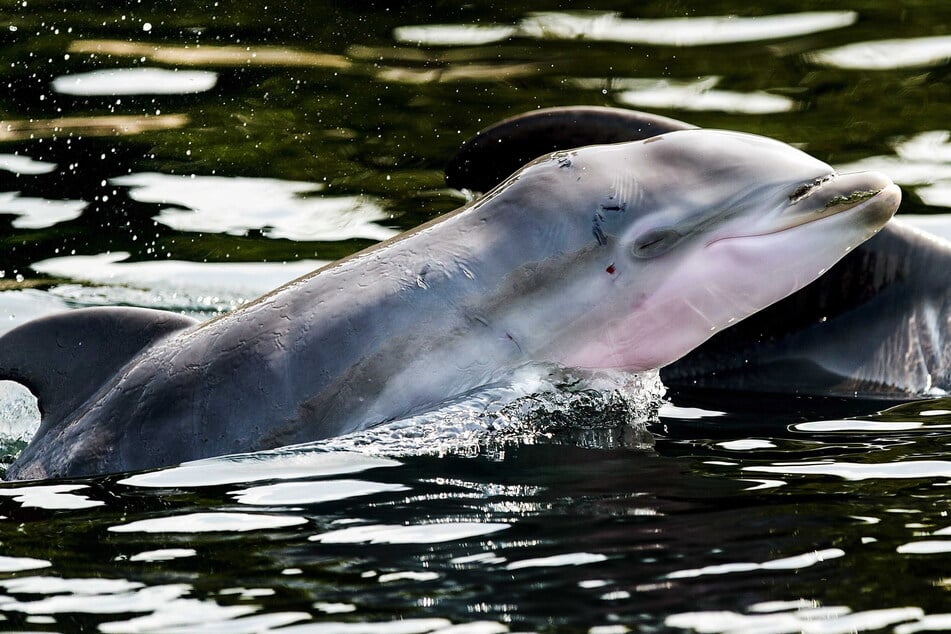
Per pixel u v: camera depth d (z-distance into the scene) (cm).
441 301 2261
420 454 2136
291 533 1800
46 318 2367
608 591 1584
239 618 1530
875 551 1688
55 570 1689
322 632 1489
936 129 4144
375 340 2228
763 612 1524
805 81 4634
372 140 4306
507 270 2278
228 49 5175
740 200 2250
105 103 4634
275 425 2192
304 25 5475
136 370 2297
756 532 1761
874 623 1493
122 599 1591
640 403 2430
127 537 1806
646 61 4925
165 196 3894
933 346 2555
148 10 5612
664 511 1852
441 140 4291
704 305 2277
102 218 3747
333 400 2203
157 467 2148
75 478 2122
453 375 2248
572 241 2277
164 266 3434
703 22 5338
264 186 3956
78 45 5159
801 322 2670
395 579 1631
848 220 2189
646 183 2294
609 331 2306
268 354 2230
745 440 2211
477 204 2366
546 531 1784
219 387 2220
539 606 1547
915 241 2662
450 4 5706
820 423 2309
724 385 2570
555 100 4569
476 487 1977
